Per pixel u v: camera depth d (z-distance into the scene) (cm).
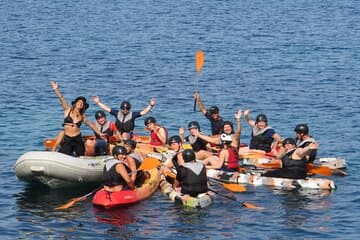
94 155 5203
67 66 10594
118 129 5759
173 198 4581
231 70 10400
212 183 5000
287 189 4872
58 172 4706
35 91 8512
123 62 11094
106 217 4275
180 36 14675
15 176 5122
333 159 5528
